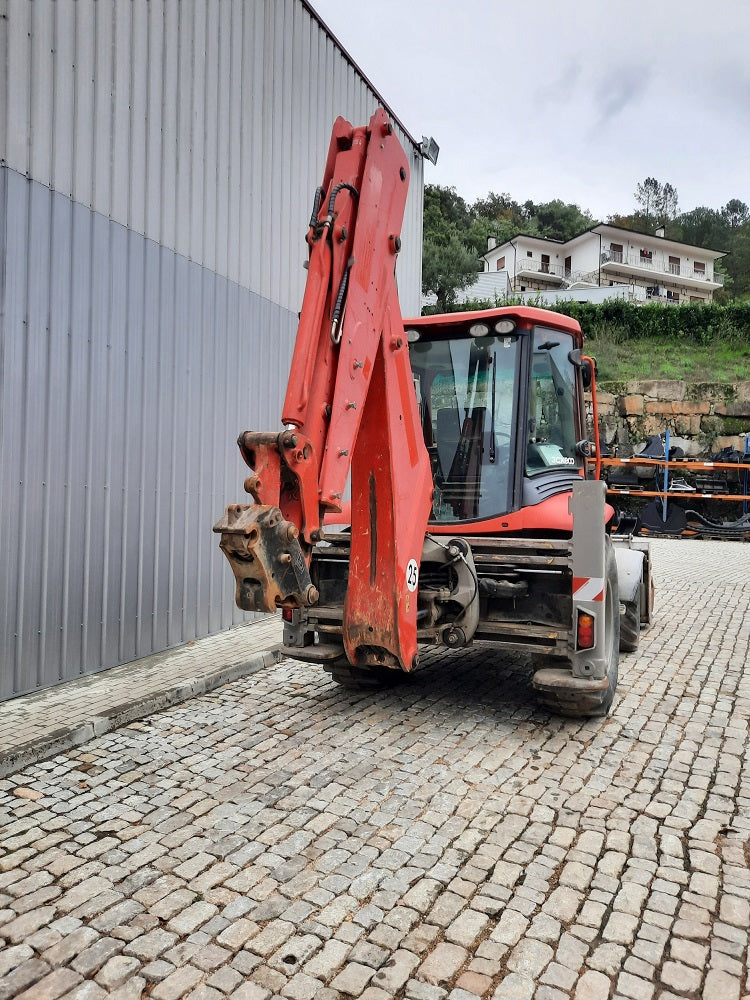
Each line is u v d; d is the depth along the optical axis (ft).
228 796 11.70
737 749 13.60
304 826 10.71
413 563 13.41
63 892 9.05
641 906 8.73
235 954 7.89
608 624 15.44
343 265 10.88
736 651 20.94
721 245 238.27
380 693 17.12
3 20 15.07
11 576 15.78
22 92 15.60
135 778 12.42
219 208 22.43
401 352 12.89
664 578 34.32
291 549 9.21
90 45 17.30
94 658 18.07
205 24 21.33
